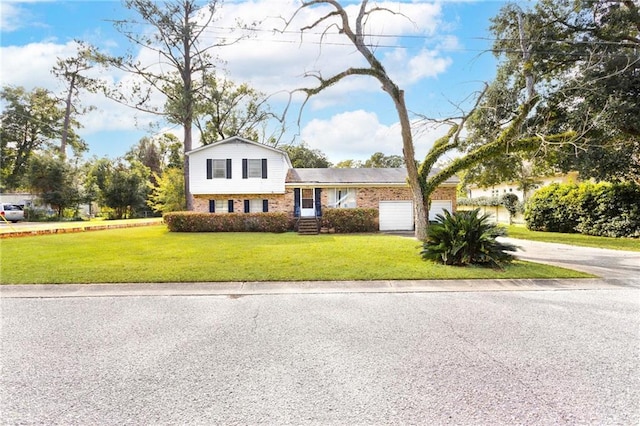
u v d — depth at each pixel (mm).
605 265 8938
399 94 11617
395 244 12031
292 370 3219
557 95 14562
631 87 12844
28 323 4621
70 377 3096
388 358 3475
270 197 21094
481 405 2623
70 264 8375
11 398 2746
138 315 4988
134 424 2400
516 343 3869
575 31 15102
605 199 17250
